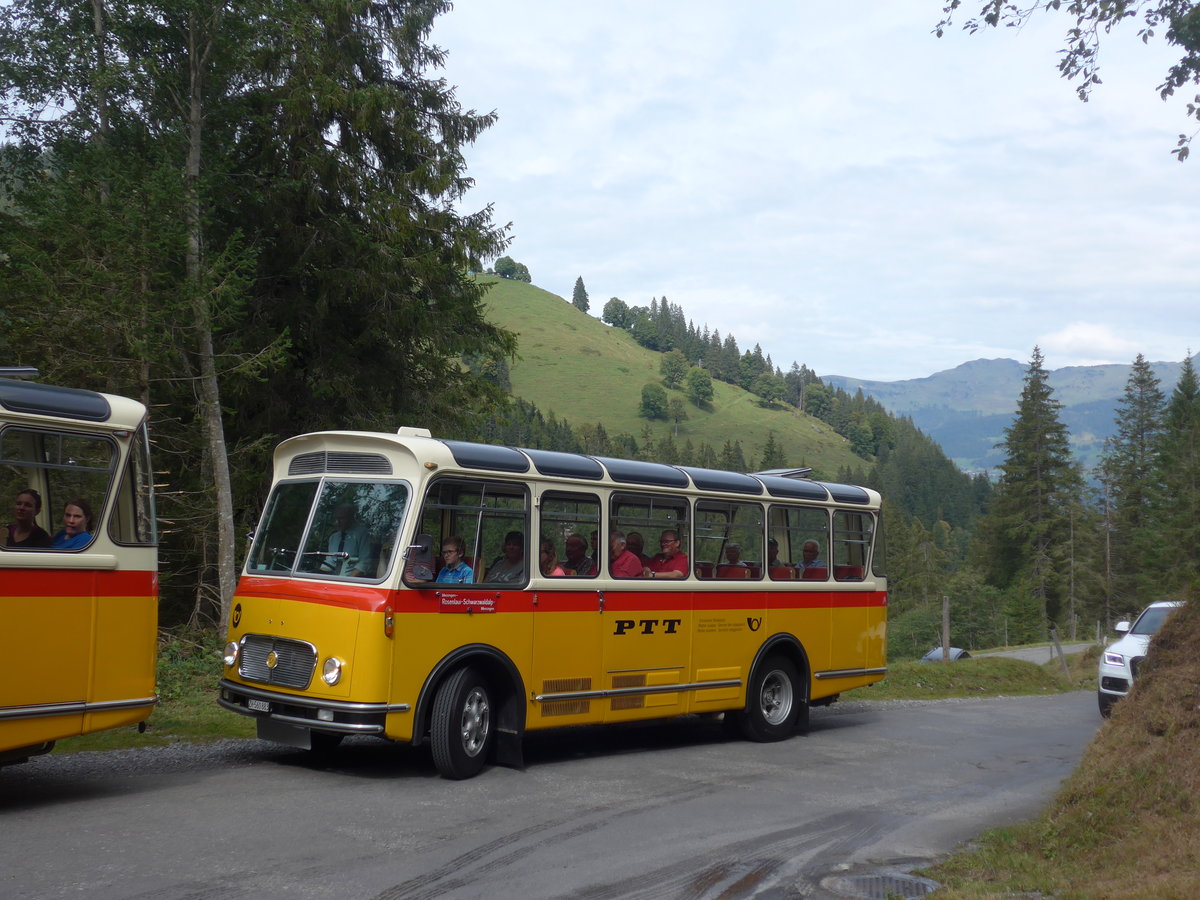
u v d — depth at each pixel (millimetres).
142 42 19375
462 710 10070
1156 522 80000
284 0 20453
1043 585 79500
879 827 9055
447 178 23500
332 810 8445
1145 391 93438
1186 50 9992
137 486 9039
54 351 16672
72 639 8453
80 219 16516
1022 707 20000
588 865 7328
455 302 24578
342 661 9539
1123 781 8109
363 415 23453
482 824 8281
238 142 21844
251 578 10523
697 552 13117
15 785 8961
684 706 12680
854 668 15477
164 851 7031
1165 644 9141
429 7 24203
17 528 8203
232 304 17719
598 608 11648
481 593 10406
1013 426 85250
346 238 22281
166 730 11898
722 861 7664
